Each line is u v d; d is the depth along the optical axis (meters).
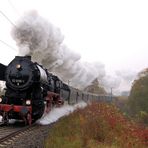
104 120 17.52
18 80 16.97
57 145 10.31
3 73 17.92
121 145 12.89
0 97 16.92
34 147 9.83
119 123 18.62
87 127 14.64
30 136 12.07
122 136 14.70
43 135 12.58
